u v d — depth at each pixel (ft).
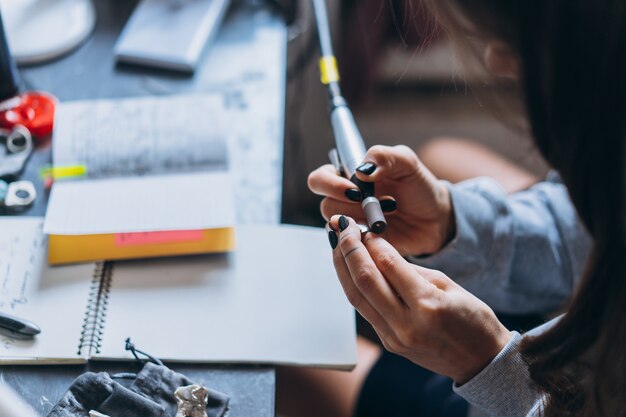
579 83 1.52
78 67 2.89
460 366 1.93
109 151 2.53
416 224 2.45
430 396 2.67
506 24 1.59
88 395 1.90
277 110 2.81
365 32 3.97
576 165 1.64
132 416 1.87
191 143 2.58
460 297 1.89
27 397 1.94
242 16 3.19
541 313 2.76
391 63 4.71
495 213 2.52
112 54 2.95
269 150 2.67
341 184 2.16
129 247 2.29
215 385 2.01
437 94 5.00
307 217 4.26
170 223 2.30
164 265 2.28
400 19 2.14
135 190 2.41
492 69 1.85
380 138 4.85
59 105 2.68
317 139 4.15
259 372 2.06
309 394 2.72
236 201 2.51
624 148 1.57
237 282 2.25
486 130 4.93
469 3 1.63
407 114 4.97
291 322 2.17
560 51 1.51
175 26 2.99
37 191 2.47
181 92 2.85
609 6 1.42
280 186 2.57
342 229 1.94
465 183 2.66
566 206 2.64
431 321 1.82
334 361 2.10
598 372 1.77
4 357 1.99
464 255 2.46
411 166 2.27
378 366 2.76
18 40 2.91
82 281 2.21
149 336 2.09
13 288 2.17
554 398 1.88
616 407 1.83
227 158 2.58
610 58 1.46
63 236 2.29
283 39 3.11
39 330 2.04
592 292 1.73
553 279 2.62
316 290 2.26
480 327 1.90
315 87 3.93
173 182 2.45
